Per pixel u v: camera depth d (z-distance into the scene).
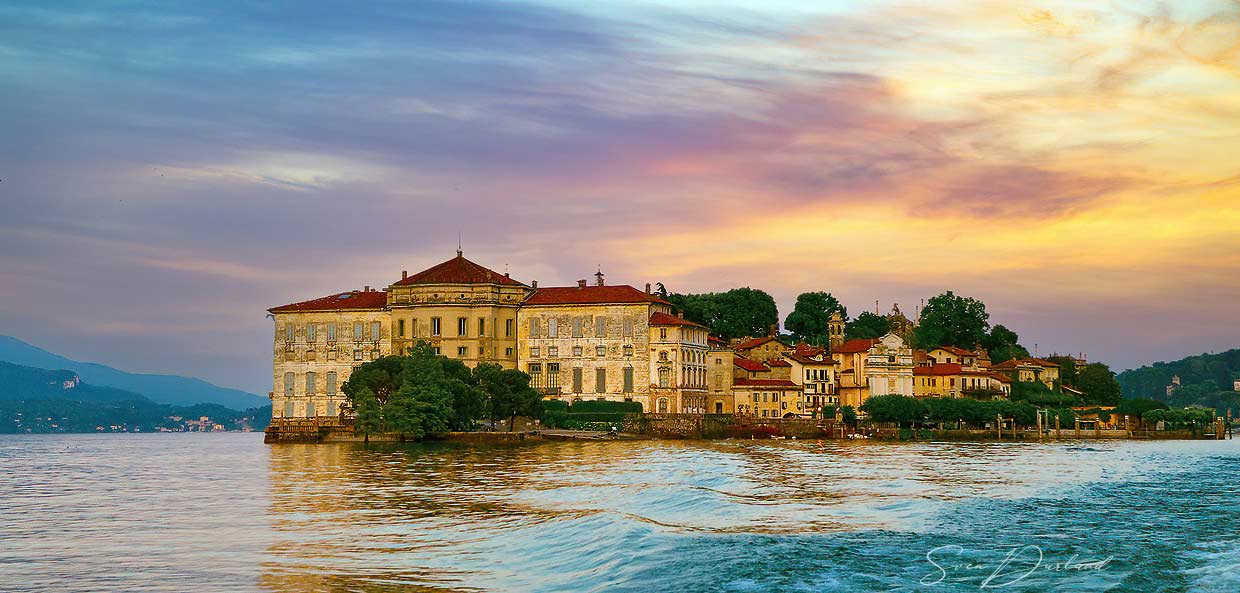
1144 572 55.56
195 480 116.62
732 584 52.75
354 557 62.53
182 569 58.97
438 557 62.31
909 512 79.25
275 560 61.62
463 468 131.25
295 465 140.62
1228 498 89.44
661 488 99.50
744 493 96.00
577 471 124.38
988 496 91.94
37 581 55.78
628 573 55.50
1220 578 54.06
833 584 52.72
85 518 80.94
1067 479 112.69
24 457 180.38
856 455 162.88
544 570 57.69
